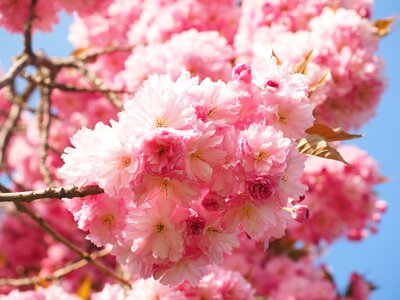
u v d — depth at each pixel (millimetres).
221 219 774
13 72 1213
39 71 1581
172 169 735
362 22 1200
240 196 764
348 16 1198
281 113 808
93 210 779
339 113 1196
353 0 1319
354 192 1541
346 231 1678
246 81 802
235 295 1004
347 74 1160
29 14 1248
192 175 739
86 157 752
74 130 1640
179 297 970
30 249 2035
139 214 767
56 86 1303
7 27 1302
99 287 1829
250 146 755
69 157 759
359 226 1563
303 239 1584
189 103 761
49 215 1888
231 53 1218
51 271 1839
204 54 1174
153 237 771
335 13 1234
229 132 760
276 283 1699
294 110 808
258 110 798
